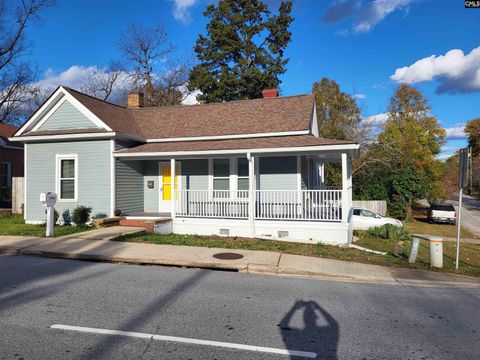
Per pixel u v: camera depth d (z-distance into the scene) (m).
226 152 12.76
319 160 18.28
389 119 41.00
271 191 12.98
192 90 36.97
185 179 15.62
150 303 5.49
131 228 13.01
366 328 4.62
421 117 41.62
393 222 17.64
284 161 14.41
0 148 23.98
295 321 4.83
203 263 8.16
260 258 8.59
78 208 13.66
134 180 15.41
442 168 38.31
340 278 7.39
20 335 4.24
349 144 11.62
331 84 37.47
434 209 25.42
